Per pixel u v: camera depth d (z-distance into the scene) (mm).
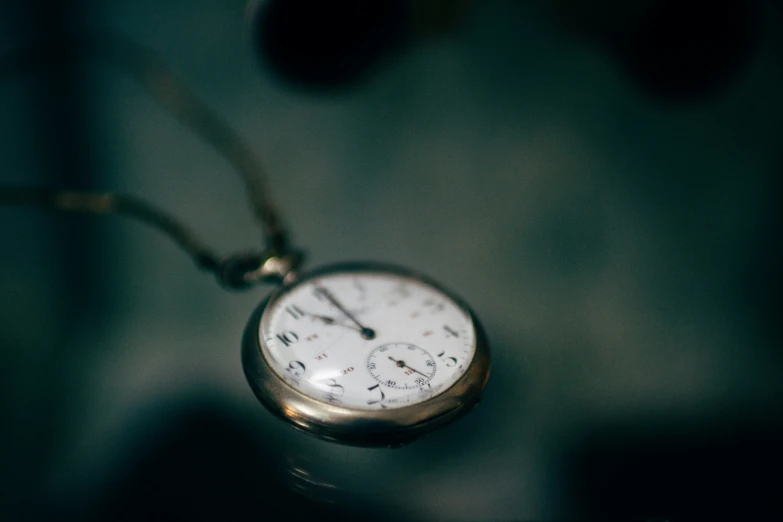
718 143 353
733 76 366
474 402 250
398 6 359
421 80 373
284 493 250
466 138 354
